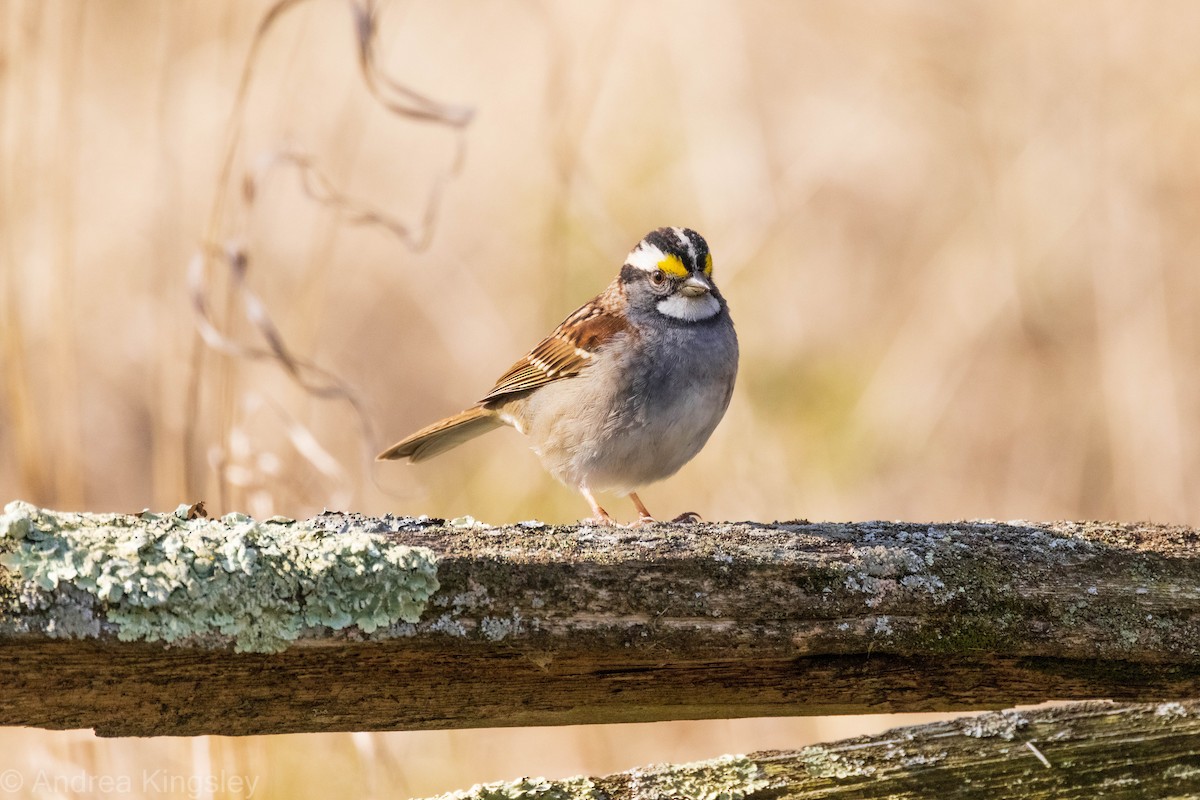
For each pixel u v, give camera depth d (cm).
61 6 963
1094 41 1359
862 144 1502
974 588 465
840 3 1540
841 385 1316
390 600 427
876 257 1458
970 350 1311
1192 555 485
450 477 1268
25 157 927
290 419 860
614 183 1398
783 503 1123
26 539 408
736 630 449
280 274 1300
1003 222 1341
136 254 1297
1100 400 1298
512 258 1379
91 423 1267
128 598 406
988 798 470
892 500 1238
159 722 429
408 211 1417
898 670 471
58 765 748
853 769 469
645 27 1482
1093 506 1273
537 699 457
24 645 402
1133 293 1230
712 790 463
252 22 1284
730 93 1326
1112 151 1309
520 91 1481
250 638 416
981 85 1445
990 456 1303
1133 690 477
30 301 1040
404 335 1392
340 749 843
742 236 1241
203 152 1204
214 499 830
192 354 840
